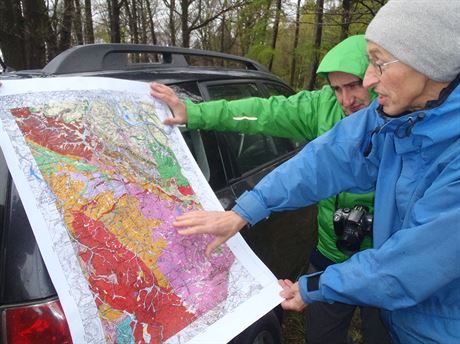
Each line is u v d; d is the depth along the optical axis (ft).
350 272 3.36
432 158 3.16
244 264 4.23
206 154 6.31
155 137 4.65
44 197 3.26
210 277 3.92
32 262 3.39
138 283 3.41
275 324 6.39
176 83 6.27
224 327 3.58
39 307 3.32
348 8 17.17
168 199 4.17
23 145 3.43
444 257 2.89
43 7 20.84
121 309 3.22
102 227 3.44
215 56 8.48
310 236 9.61
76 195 3.44
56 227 3.18
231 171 6.80
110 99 4.44
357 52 4.85
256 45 26.21
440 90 3.04
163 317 3.43
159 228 3.85
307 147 4.41
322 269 6.52
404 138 3.24
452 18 2.75
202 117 5.48
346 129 4.20
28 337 3.33
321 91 5.95
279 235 7.75
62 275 3.03
